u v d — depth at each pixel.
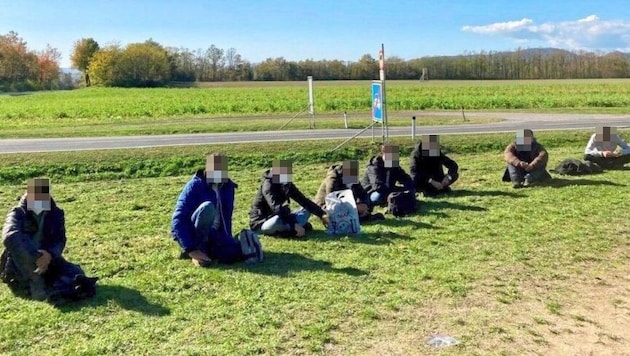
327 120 33.66
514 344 5.32
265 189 9.02
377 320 5.82
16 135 24.53
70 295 6.27
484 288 6.73
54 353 5.14
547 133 23.89
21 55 117.62
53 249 6.71
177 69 119.50
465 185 13.58
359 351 5.15
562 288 6.77
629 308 6.21
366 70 121.00
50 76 123.62
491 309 6.12
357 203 10.00
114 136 24.09
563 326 5.73
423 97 58.34
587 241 8.70
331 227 9.19
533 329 5.65
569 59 119.81
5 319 5.87
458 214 10.54
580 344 5.36
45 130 27.34
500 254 8.05
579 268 7.48
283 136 23.33
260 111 46.81
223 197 7.86
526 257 7.91
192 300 6.39
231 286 6.81
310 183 14.66
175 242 8.82
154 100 59.88
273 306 6.18
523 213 10.53
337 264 7.63
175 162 17.47
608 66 118.69
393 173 11.24
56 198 12.61
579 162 14.57
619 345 5.35
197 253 7.61
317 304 6.22
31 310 6.10
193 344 5.30
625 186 12.94
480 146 21.16
